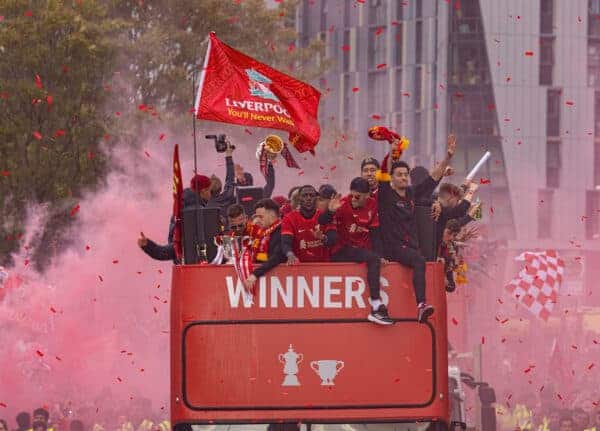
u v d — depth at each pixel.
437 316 25.42
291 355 25.36
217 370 25.33
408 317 25.45
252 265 25.45
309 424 25.44
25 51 78.12
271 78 30.42
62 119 78.44
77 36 78.56
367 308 25.45
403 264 25.56
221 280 25.45
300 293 25.45
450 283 31.64
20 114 77.75
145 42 86.12
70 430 45.66
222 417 25.25
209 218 27.30
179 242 27.53
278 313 25.42
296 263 25.45
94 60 80.06
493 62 198.25
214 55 30.09
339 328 25.42
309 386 25.34
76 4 81.88
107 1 89.12
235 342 25.38
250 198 32.66
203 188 29.81
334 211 25.69
